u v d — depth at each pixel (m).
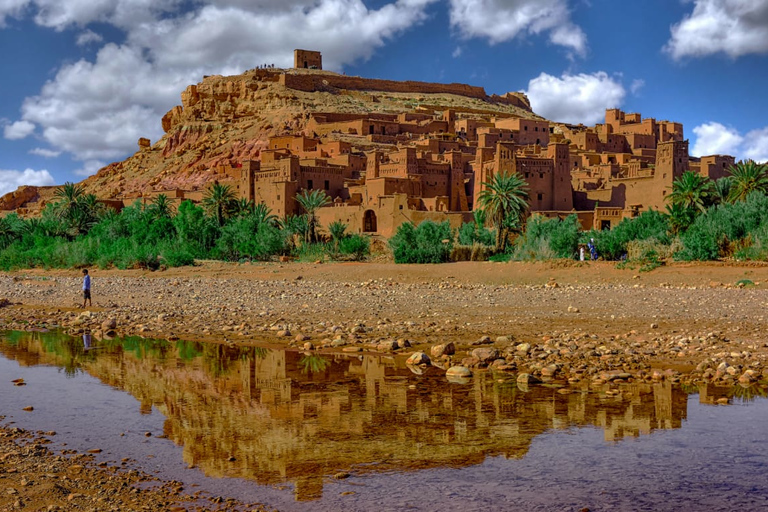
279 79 171.38
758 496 7.23
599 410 10.66
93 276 47.91
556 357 14.62
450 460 8.59
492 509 7.02
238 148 149.25
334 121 138.50
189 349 17.02
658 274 32.94
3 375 14.10
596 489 7.50
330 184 92.06
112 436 9.69
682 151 73.00
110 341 18.56
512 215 54.97
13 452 8.89
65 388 12.83
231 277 43.25
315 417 10.65
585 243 42.66
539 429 9.79
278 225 73.06
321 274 40.59
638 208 75.88
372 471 8.25
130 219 75.56
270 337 18.50
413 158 86.38
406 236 52.75
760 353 14.41
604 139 128.12
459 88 191.62
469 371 13.38
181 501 7.34
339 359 15.41
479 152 84.25
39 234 71.75
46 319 23.91
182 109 186.75
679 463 8.26
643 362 14.00
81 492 7.56
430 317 21.44
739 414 10.26
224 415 10.82
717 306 22.17
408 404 11.32
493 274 36.50
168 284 37.53
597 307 22.91
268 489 7.68
